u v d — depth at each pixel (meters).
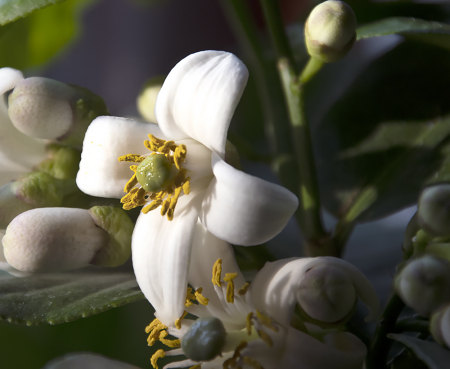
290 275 0.22
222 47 0.50
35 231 0.23
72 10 0.31
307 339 0.22
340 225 0.26
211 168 0.23
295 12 0.41
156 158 0.23
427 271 0.22
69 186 0.24
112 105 0.49
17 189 0.24
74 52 0.50
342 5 0.24
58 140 0.24
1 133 0.24
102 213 0.24
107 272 0.25
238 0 0.28
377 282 0.27
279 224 0.22
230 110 0.22
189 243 0.23
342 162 0.27
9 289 0.24
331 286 0.22
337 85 0.30
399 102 0.27
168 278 0.23
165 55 0.50
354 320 0.26
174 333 0.23
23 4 0.24
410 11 0.28
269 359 0.22
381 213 0.26
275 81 0.28
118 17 0.50
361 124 0.27
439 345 0.22
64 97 0.24
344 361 0.22
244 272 0.25
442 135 0.26
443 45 0.25
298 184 0.27
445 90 0.27
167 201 0.23
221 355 0.22
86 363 0.24
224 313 0.23
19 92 0.24
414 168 0.26
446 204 0.22
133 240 0.23
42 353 0.28
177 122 0.23
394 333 0.23
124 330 0.28
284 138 0.27
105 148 0.23
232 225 0.22
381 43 0.32
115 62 0.51
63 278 0.25
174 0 0.50
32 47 0.32
